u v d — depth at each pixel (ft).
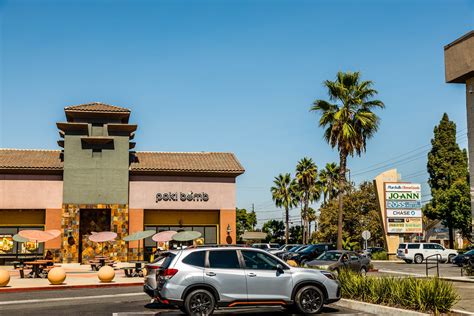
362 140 128.16
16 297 62.85
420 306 44.70
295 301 45.55
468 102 78.18
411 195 166.40
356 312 48.11
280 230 325.42
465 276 86.33
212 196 143.13
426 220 272.51
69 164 135.85
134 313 48.03
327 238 214.69
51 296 63.77
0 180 133.59
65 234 133.18
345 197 208.64
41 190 135.03
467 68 75.66
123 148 138.92
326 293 46.50
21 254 127.75
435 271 112.57
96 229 138.00
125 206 136.77
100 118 139.74
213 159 151.33
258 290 44.65
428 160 214.69
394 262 153.48
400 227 164.66
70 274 99.55
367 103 128.88
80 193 135.23
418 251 149.18
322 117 129.29
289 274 45.75
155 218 141.49
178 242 139.85
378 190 167.12
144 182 140.36
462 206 188.75
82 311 49.83
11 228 134.10
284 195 259.39
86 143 137.39
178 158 149.38
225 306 43.93
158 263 53.26
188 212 143.54
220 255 44.93
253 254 45.80
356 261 94.68
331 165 243.19
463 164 210.38
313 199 245.45
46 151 146.10
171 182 141.49
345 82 129.49
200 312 43.21
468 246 190.19
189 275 43.50
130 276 91.15
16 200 133.49
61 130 138.72
